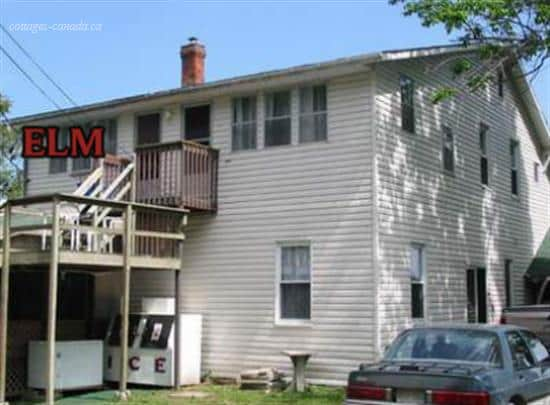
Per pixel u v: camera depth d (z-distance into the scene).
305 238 16.80
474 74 19.19
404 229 17.02
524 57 17.77
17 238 15.55
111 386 17.22
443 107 19.34
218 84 17.89
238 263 17.67
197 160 17.67
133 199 17.58
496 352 9.39
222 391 15.83
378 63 16.33
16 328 16.53
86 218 16.16
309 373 16.41
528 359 9.99
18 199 14.26
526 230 24.16
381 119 16.48
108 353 17.56
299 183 17.02
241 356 17.39
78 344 16.27
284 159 17.30
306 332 16.56
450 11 16.62
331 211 16.53
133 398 14.82
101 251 15.24
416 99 18.05
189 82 20.86
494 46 17.72
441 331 9.91
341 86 16.75
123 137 20.12
